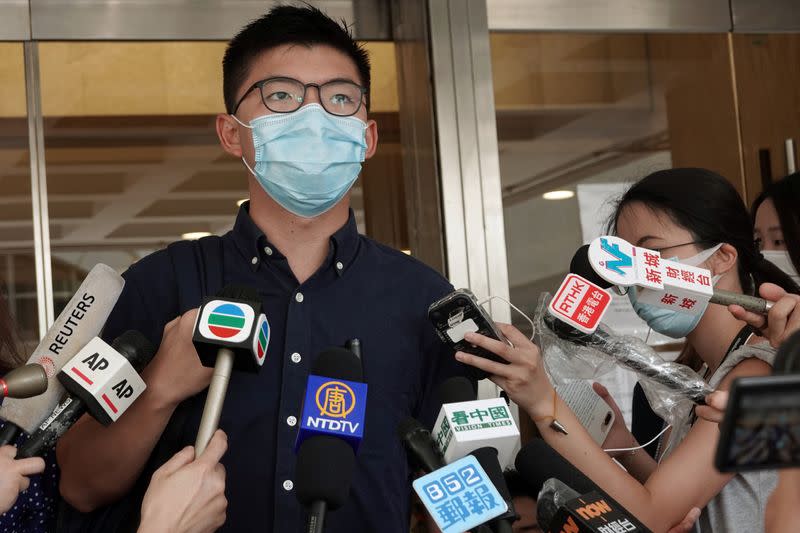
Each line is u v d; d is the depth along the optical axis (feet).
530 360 5.68
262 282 6.24
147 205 11.23
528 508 5.99
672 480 5.95
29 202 11.01
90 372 4.80
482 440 4.17
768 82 12.77
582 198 11.98
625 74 12.35
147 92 11.40
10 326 6.34
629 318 11.00
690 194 6.81
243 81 6.38
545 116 12.04
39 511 5.82
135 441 5.48
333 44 6.36
